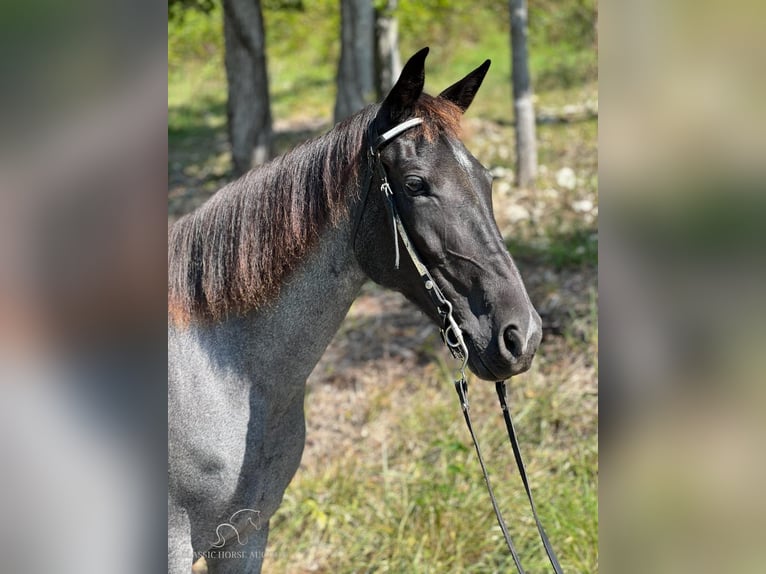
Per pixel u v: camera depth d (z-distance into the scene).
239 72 7.50
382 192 2.04
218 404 2.17
